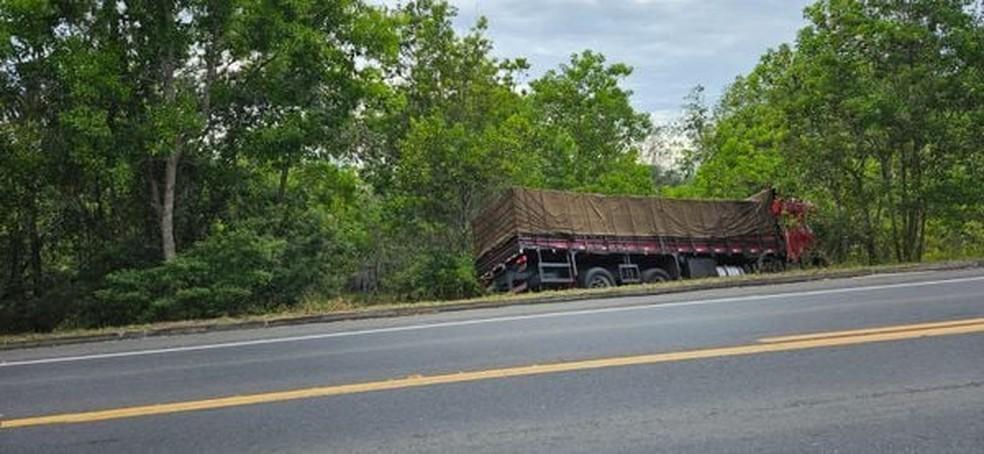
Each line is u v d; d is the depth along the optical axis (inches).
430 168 1016.9
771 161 1274.6
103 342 466.6
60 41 665.0
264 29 718.5
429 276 925.8
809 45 1015.0
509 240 865.5
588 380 268.1
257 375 305.9
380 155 1133.7
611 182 1454.2
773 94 1075.3
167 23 697.6
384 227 1196.5
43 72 672.4
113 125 682.8
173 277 677.3
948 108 959.0
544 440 205.6
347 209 1174.3
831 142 1013.2
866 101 943.7
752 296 502.0
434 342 365.7
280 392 270.7
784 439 200.7
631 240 909.8
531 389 258.8
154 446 213.9
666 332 359.9
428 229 1108.5
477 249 925.8
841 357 289.1
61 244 821.2
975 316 364.8
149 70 728.3
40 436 229.5
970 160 984.3
